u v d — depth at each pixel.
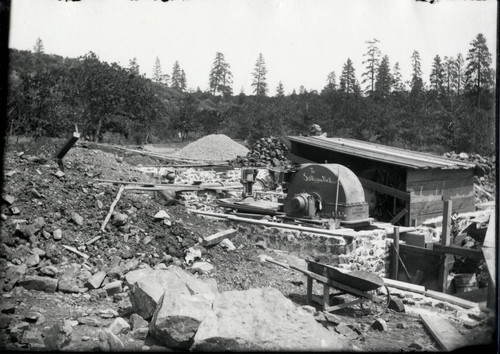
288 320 6.36
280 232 12.06
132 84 36.41
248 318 6.27
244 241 11.91
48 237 8.73
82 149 16.11
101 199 10.59
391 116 41.00
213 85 77.31
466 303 9.11
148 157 23.55
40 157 12.08
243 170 15.51
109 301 7.65
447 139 33.97
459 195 17.30
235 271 9.89
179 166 22.23
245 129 52.00
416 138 38.19
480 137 28.78
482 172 17.50
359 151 17.11
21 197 9.31
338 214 12.89
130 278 7.99
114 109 33.97
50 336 5.99
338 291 9.41
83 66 33.38
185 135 50.34
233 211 14.65
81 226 9.49
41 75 27.52
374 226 13.48
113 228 9.83
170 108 55.44
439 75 37.28
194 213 12.91
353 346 6.41
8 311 6.52
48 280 7.54
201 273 9.38
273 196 18.14
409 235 13.39
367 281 7.98
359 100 46.09
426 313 8.54
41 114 26.80
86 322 6.62
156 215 10.72
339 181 12.88
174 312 6.21
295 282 9.75
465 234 14.20
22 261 7.98
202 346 5.96
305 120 47.41
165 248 9.94
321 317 7.68
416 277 11.65
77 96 31.67
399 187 15.86
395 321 8.16
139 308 6.89
